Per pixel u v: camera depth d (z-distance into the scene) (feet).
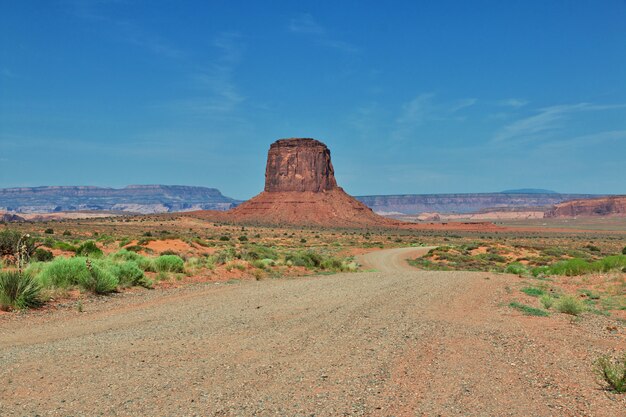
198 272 69.77
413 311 38.86
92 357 23.00
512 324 34.01
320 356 23.90
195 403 17.11
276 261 96.22
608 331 32.17
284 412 16.51
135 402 17.11
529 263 160.56
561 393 19.15
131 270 53.98
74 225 369.30
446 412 16.89
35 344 25.81
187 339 27.27
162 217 611.47
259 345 26.02
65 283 45.62
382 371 21.49
